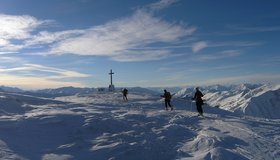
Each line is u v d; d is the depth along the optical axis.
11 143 11.77
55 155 11.31
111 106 28.14
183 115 21.89
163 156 11.90
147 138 13.92
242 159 11.61
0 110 17.00
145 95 50.59
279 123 21.34
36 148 11.80
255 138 15.19
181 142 13.80
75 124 14.92
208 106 33.41
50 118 15.24
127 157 11.53
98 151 11.87
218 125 18.23
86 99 42.50
